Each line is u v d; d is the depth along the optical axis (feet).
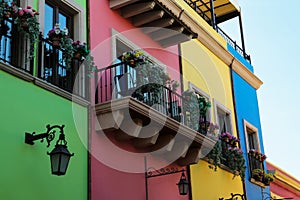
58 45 26.32
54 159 22.52
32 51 24.63
